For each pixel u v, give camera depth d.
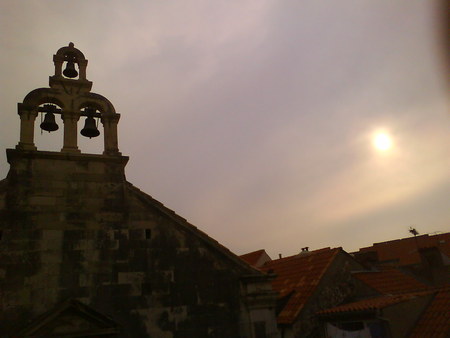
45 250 10.01
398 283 19.38
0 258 9.55
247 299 10.99
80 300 9.77
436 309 14.38
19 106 11.40
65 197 10.82
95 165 11.53
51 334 8.98
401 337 13.68
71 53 13.15
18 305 9.24
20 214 10.18
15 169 10.65
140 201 11.49
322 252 20.78
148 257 10.81
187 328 10.38
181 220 11.57
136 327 9.97
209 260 11.32
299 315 15.94
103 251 10.52
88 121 12.54
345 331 14.93
